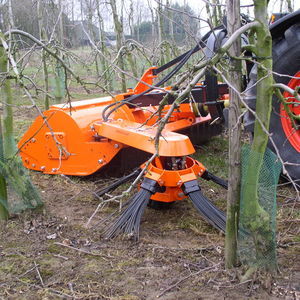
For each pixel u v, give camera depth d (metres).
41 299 2.50
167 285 2.59
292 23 3.86
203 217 3.26
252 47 2.34
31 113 8.80
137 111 4.71
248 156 2.48
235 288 2.52
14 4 8.72
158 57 7.93
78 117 4.40
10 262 2.92
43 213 3.67
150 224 3.45
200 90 4.50
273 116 4.09
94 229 3.38
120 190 4.18
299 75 3.92
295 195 3.99
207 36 4.25
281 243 3.05
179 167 3.48
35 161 4.74
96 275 2.73
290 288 2.51
